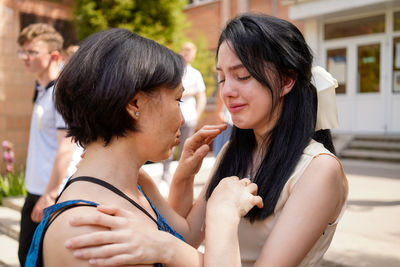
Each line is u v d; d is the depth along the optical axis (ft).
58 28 23.85
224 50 3.38
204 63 29.30
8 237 12.30
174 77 2.88
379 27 26.55
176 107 2.98
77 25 22.08
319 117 3.59
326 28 29.17
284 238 2.96
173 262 2.56
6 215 13.85
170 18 22.76
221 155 4.35
